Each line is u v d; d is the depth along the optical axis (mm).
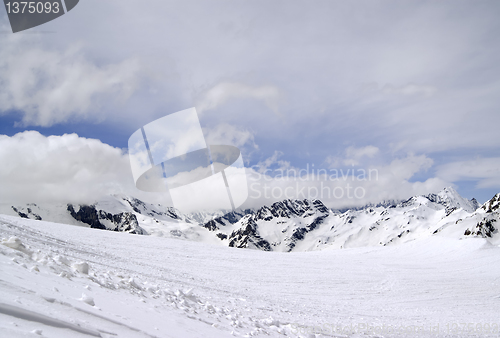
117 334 3920
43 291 4098
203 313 8516
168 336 4832
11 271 4527
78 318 3770
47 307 3578
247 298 16953
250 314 11812
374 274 38281
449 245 62188
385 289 30625
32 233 19531
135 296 7305
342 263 45781
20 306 3117
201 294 13727
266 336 8734
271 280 27531
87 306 4402
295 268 36844
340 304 22156
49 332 2988
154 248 35688
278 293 22281
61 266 6797
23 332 2656
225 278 24344
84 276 6969
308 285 27859
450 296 30406
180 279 17750
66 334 3164
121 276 8922
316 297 23438
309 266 39750
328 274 35156
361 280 33594
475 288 34625
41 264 6281
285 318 13219
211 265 30234
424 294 30203
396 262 51000
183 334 5434
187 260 30766
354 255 58500
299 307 17922
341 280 32344
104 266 14906
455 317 22484
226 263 33344
